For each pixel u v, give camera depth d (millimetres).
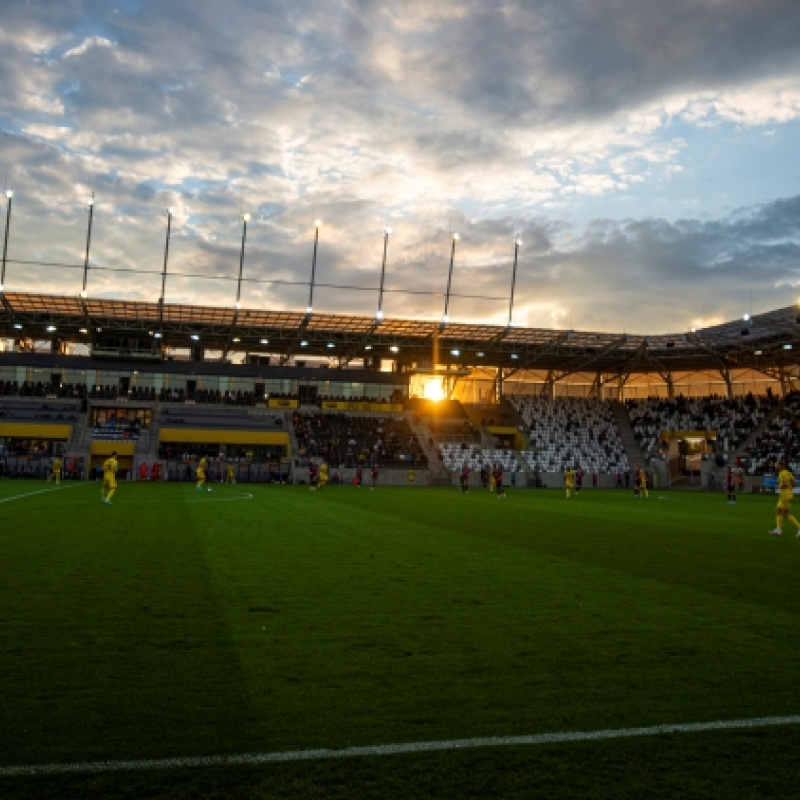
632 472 65812
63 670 6125
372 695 5633
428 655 6750
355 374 69438
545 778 4332
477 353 67688
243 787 4172
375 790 4156
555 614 8617
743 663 6641
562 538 17406
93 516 20688
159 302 54844
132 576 10711
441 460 63156
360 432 64438
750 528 21297
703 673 6324
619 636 7590
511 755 4641
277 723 5047
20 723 4980
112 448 55875
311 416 65250
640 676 6215
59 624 7707
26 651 6676
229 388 66250
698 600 9641
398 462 60969
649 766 4516
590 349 66312
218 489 40031
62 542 14570
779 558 14156
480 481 61562
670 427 70812
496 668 6379
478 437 67875
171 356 69375
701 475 63969
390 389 70125
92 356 62688
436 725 5074
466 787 4207
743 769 4492
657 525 21953
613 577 11461
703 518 25406
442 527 19641
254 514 22844
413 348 67125
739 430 66500
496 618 8352
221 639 7195
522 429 70500
